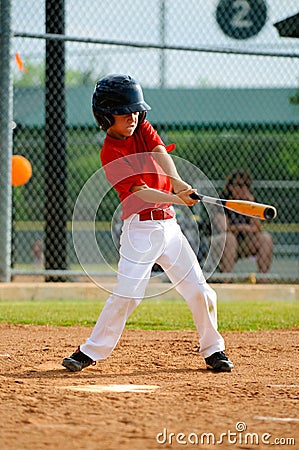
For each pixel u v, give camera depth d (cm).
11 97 2669
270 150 4209
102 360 1448
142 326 2016
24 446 823
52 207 2870
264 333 1909
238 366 1419
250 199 3078
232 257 3023
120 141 1299
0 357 1471
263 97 3753
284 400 1079
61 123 2877
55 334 1842
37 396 1080
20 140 3859
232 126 3812
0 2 2669
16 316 2153
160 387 1184
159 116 3694
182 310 2359
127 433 884
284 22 3014
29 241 4331
